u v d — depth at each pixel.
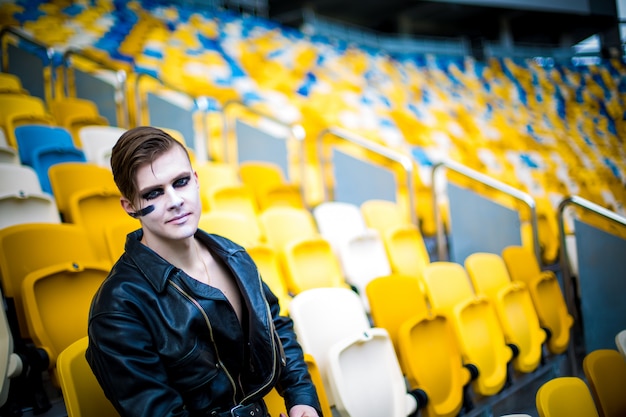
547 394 1.65
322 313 2.17
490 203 4.18
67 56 5.07
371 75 9.35
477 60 10.73
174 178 1.14
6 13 6.82
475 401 2.56
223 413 1.14
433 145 8.08
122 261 1.14
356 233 3.65
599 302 3.42
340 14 12.02
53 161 3.29
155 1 8.45
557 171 8.62
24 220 2.45
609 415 1.88
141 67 6.88
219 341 1.15
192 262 1.20
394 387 2.05
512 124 9.62
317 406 1.27
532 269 3.79
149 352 1.06
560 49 11.16
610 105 10.57
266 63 8.45
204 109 4.75
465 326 2.58
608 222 3.44
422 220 4.97
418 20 12.31
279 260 2.97
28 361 1.66
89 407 1.27
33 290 1.79
